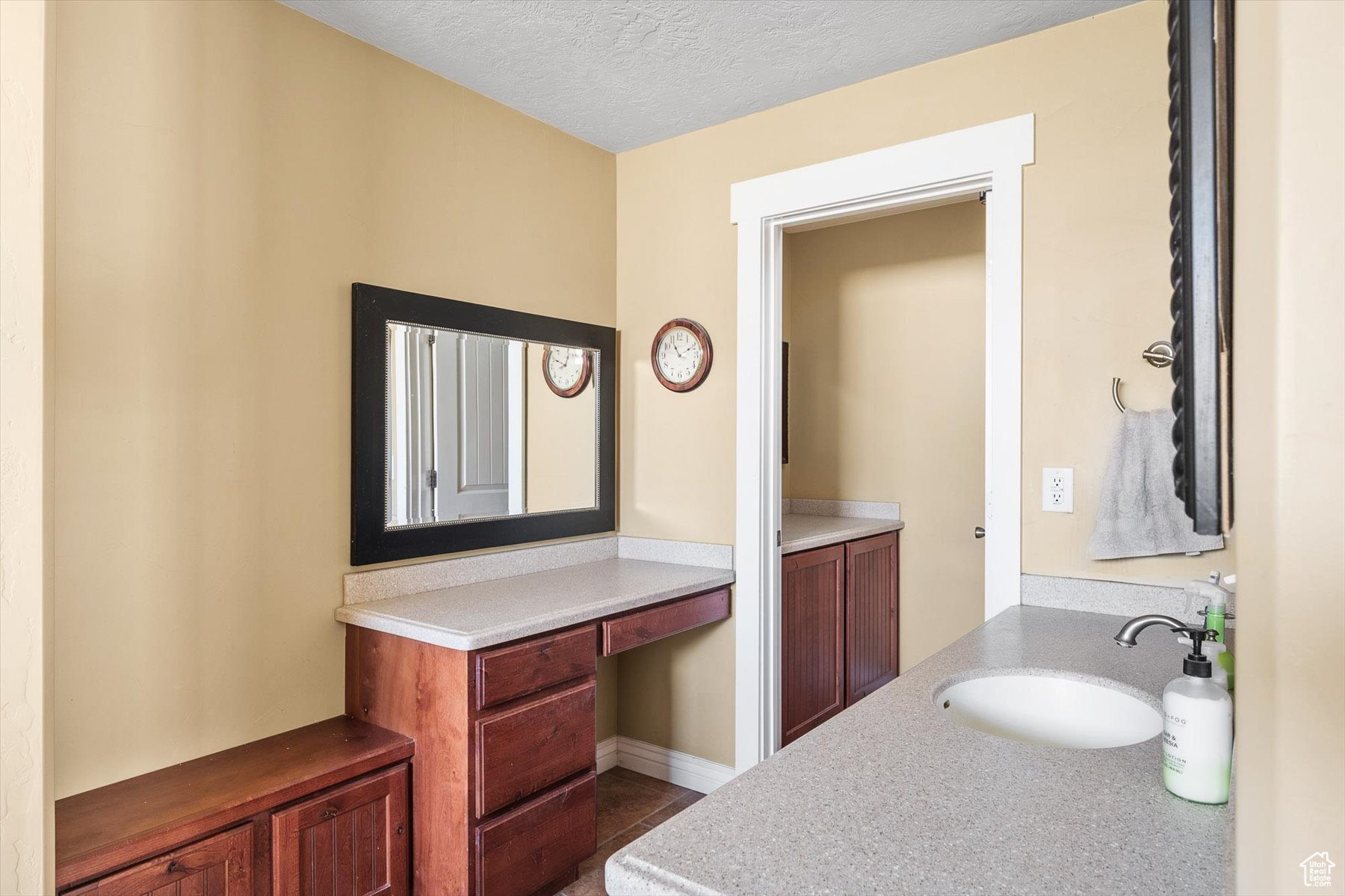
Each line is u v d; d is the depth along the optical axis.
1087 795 0.92
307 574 2.05
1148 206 1.94
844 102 2.47
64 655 1.61
